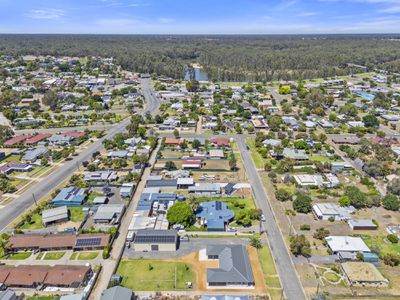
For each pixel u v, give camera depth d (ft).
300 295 223.92
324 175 402.93
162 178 400.67
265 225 306.14
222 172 423.23
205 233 294.87
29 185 393.09
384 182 388.16
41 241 276.00
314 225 306.14
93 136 566.36
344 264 246.47
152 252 269.64
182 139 537.65
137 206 338.34
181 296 223.71
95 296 223.51
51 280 233.76
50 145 526.57
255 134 573.74
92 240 276.00
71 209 338.75
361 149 480.23
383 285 231.91
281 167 417.49
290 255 264.11
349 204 332.80
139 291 228.02
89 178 397.60
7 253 270.05
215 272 237.66
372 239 284.00
